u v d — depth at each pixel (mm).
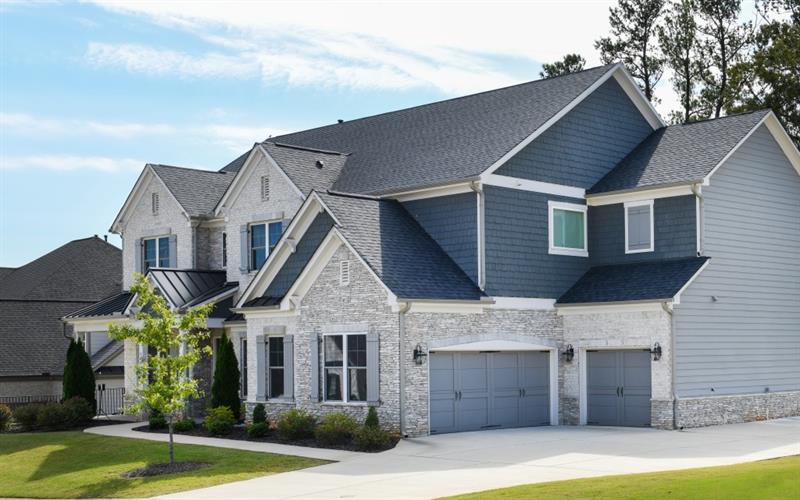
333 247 28734
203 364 35281
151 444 27531
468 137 32906
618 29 53938
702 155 31391
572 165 32438
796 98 46125
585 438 26547
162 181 39250
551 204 31547
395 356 26875
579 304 30562
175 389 23781
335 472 21688
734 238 31328
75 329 39938
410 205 31328
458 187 29781
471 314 28719
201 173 41188
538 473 20438
